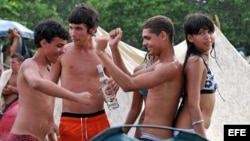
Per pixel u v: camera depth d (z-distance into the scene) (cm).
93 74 593
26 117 547
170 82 516
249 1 3312
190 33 526
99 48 514
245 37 3262
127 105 845
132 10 3266
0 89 837
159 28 518
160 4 3222
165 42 518
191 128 513
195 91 511
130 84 505
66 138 591
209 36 524
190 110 510
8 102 834
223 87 909
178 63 521
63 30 550
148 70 538
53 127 581
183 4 3206
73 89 588
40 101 550
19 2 2753
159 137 515
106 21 3303
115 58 562
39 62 549
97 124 591
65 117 592
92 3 3391
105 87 571
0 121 807
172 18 3189
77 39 588
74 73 592
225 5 3356
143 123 535
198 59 515
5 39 1733
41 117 552
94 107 591
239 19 3338
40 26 548
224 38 938
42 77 543
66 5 4162
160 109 519
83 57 595
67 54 598
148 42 521
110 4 3281
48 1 4134
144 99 571
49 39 543
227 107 902
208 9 3322
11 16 2403
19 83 552
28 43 2305
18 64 844
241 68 924
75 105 588
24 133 545
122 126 387
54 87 513
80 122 587
